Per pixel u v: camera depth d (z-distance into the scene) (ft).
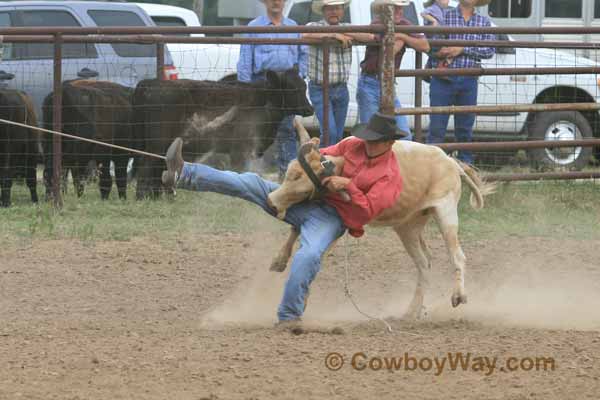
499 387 40.57
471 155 93.35
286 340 47.65
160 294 61.00
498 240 77.41
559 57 110.83
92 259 68.90
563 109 89.97
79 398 38.70
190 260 69.41
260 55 91.45
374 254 72.23
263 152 90.27
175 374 41.73
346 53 88.33
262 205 51.37
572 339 48.47
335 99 89.51
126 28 82.48
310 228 50.90
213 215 83.35
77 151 89.76
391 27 82.99
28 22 104.06
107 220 80.74
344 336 49.21
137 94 88.48
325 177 49.62
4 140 88.07
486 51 92.07
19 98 88.84
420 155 54.60
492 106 88.33
